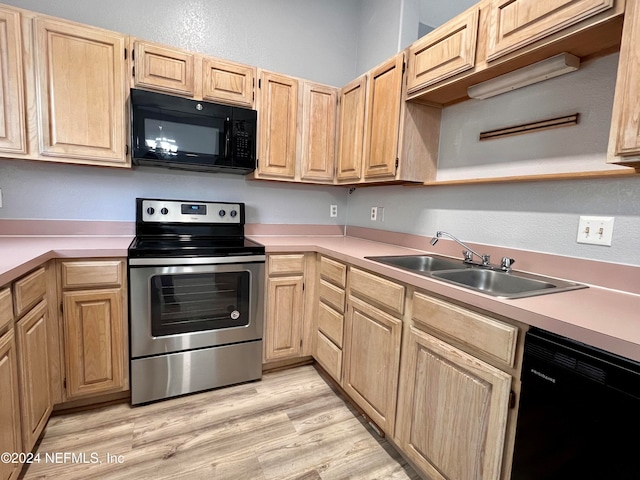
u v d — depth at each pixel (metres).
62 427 1.65
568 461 0.85
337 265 1.97
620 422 0.75
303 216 2.82
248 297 2.06
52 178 2.03
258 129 2.23
